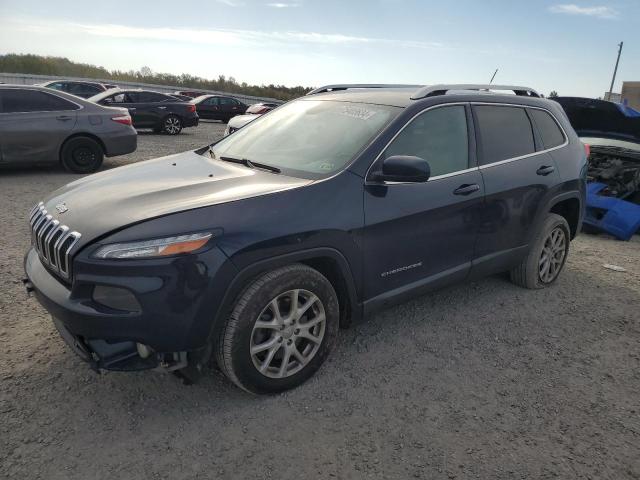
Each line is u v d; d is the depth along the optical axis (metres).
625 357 3.69
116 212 2.69
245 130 4.20
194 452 2.51
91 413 2.75
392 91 3.96
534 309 4.39
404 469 2.47
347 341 3.66
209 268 2.52
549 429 2.83
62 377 3.04
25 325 3.62
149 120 17.86
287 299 2.91
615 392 3.24
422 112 3.56
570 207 4.96
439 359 3.49
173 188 2.98
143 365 2.57
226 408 2.85
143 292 2.43
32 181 8.58
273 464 2.46
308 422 2.77
